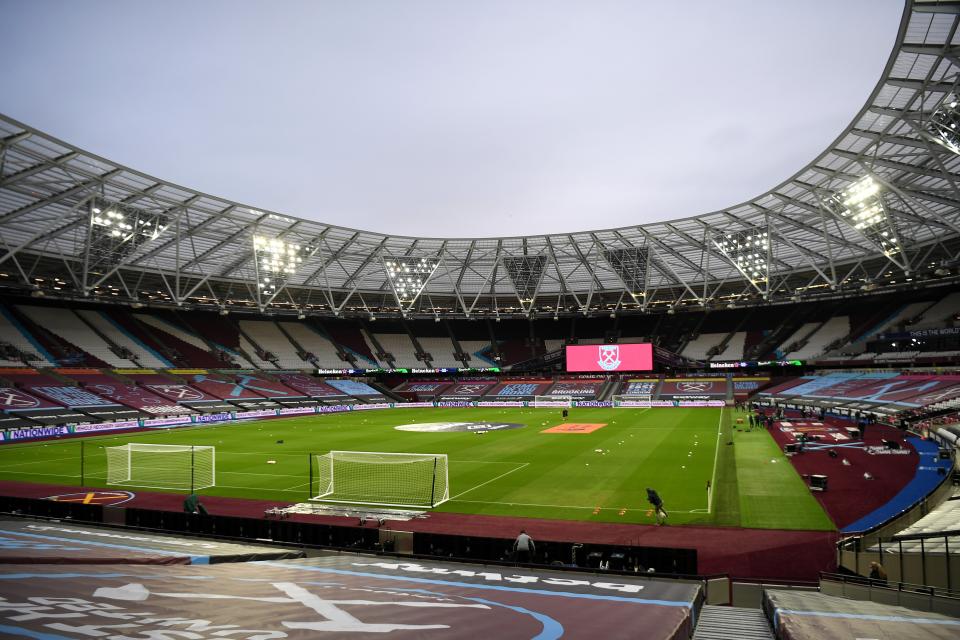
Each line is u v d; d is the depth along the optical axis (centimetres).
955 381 5209
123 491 2708
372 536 1680
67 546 1180
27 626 430
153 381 6856
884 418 4962
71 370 6384
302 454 3775
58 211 4912
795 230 6303
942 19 2972
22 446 4325
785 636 719
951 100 3522
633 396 7956
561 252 7694
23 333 6612
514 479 2869
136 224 5359
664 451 3669
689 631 753
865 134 4191
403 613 612
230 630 471
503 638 539
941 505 1958
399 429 5231
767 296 6900
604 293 8838
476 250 7694
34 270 6062
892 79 3531
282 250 6494
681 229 6619
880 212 5059
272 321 9294
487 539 1591
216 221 5800
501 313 9250
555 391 8506
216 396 6925
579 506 2319
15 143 3825
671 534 1936
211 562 1167
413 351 9656
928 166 4362
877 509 2180
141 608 530
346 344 9438
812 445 3741
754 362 8044
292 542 1728
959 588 1106
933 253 6156
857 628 752
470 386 8962
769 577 1571
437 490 2641
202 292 7638
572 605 786
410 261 7869
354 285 8056
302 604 616
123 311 7906
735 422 5275
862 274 7156
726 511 2202
